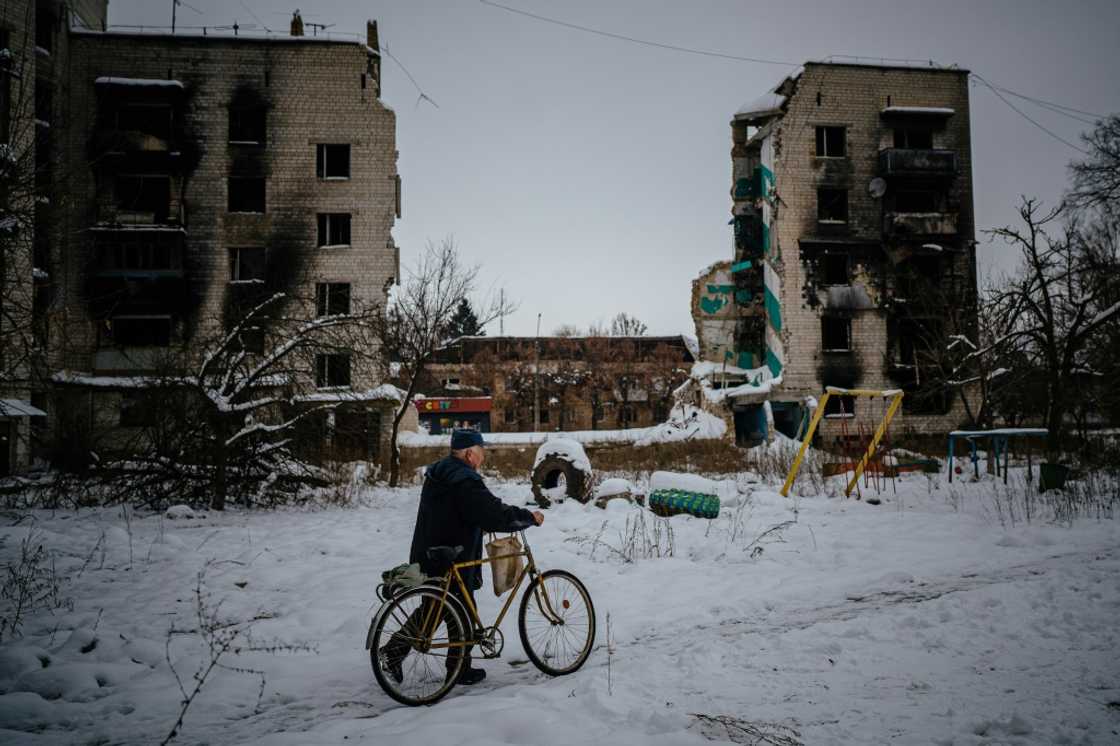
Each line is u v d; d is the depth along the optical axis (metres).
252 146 31.44
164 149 29.98
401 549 9.80
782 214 34.53
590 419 56.19
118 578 7.99
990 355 22.30
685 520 11.75
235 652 5.32
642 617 6.21
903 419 33.72
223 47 31.62
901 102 35.31
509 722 3.68
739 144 38.75
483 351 56.94
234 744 3.70
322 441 16.83
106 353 28.97
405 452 32.09
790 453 24.67
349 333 16.73
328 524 12.59
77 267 29.45
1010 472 17.75
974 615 5.78
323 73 31.95
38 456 23.12
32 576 7.61
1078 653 4.82
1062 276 19.30
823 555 8.74
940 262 34.81
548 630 4.81
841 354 34.25
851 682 4.41
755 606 6.46
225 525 12.38
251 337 15.34
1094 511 11.15
